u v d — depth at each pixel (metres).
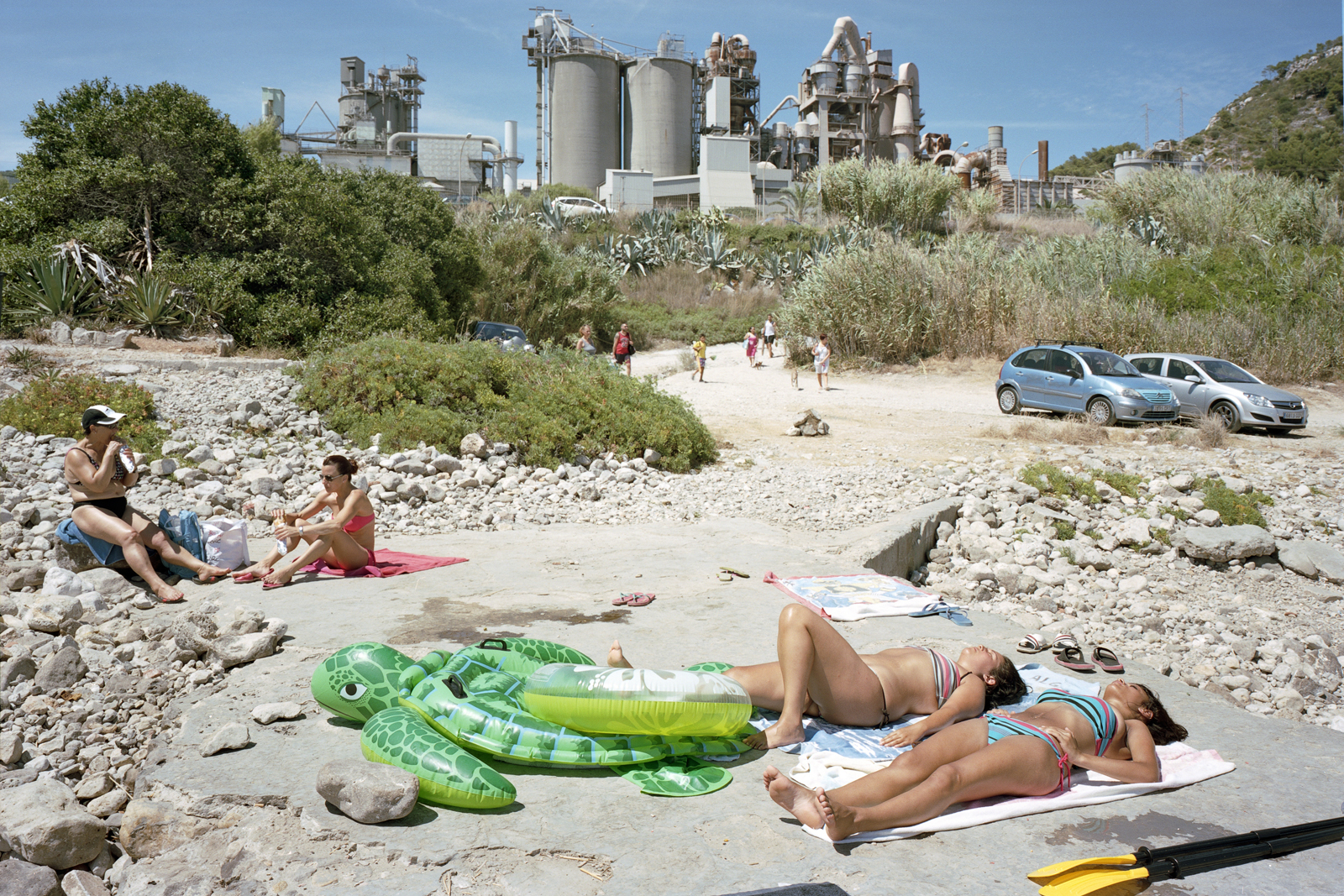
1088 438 15.93
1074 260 29.75
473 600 5.76
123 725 4.07
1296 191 34.50
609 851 2.81
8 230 17.89
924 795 2.94
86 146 18.45
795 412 19.09
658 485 11.48
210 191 19.12
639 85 84.50
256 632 4.92
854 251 29.44
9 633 4.88
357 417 11.91
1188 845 2.78
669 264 47.00
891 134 83.12
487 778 3.05
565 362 14.91
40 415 10.02
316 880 2.67
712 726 3.36
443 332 22.72
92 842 3.09
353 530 6.52
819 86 81.69
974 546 10.38
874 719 3.73
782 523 9.64
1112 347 24.84
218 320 17.86
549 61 84.31
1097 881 2.60
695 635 5.02
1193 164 70.62
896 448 14.83
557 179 84.88
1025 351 19.47
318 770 3.32
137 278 17.17
